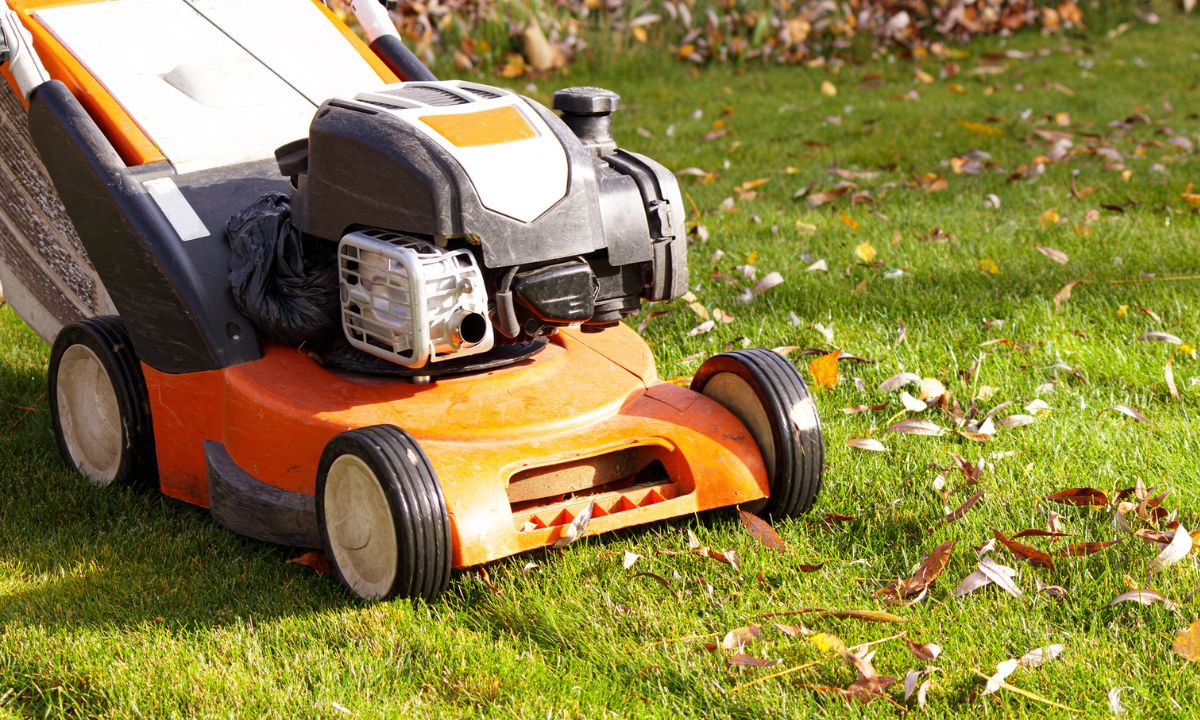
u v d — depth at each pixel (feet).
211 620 10.44
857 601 10.40
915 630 10.22
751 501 11.02
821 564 10.60
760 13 25.75
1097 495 10.94
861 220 15.02
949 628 10.22
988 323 12.89
